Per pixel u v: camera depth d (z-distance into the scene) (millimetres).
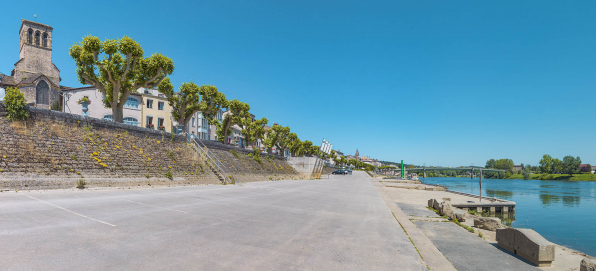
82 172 16625
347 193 24656
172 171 23547
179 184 22406
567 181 153500
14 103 15414
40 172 14648
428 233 9789
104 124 20719
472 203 24656
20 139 15055
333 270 5383
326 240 7676
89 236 6492
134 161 20922
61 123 17875
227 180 29109
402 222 11492
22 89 40125
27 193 12383
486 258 6945
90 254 5309
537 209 31672
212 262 5359
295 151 84688
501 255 7258
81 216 8547
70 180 15281
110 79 21969
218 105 40125
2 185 12461
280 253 6234
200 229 7969
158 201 12883
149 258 5320
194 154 28953
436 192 36438
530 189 77625
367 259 6215
